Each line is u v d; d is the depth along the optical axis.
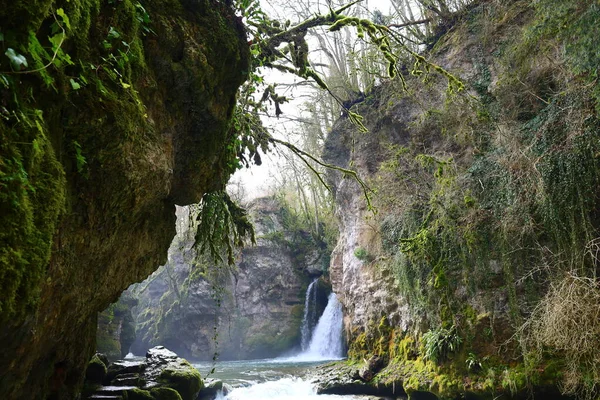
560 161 6.95
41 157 2.05
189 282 23.84
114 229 3.28
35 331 2.35
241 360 22.66
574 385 6.21
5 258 1.73
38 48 1.79
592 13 6.42
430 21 11.91
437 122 10.41
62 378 4.30
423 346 9.29
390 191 11.13
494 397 7.37
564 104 7.33
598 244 6.24
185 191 4.59
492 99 9.19
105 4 2.78
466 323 8.34
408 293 9.99
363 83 14.76
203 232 6.11
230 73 4.20
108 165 2.78
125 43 2.72
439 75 10.62
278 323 23.58
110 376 8.41
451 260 8.91
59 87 2.27
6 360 2.09
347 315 15.26
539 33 7.69
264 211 25.48
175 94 3.70
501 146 8.20
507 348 7.57
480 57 9.73
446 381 8.20
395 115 12.11
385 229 11.31
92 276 3.34
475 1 10.82
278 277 23.92
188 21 3.70
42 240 2.00
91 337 5.06
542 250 7.19
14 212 1.80
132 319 21.47
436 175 9.12
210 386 9.88
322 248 23.69
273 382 11.39
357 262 13.54
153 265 4.78
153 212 4.12
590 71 6.66
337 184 15.34
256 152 6.34
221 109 4.25
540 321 6.61
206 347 23.78
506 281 7.68
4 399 2.53
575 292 6.08
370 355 11.68
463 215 8.58
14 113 1.81
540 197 7.14
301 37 5.38
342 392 10.39
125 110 2.81
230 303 23.73
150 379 8.30
